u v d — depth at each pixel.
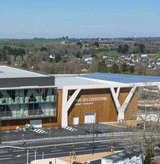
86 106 78.06
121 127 75.94
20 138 64.38
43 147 59.56
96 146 61.28
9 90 68.44
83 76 99.44
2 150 57.00
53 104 73.56
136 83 81.12
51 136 66.62
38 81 71.88
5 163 50.47
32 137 65.44
